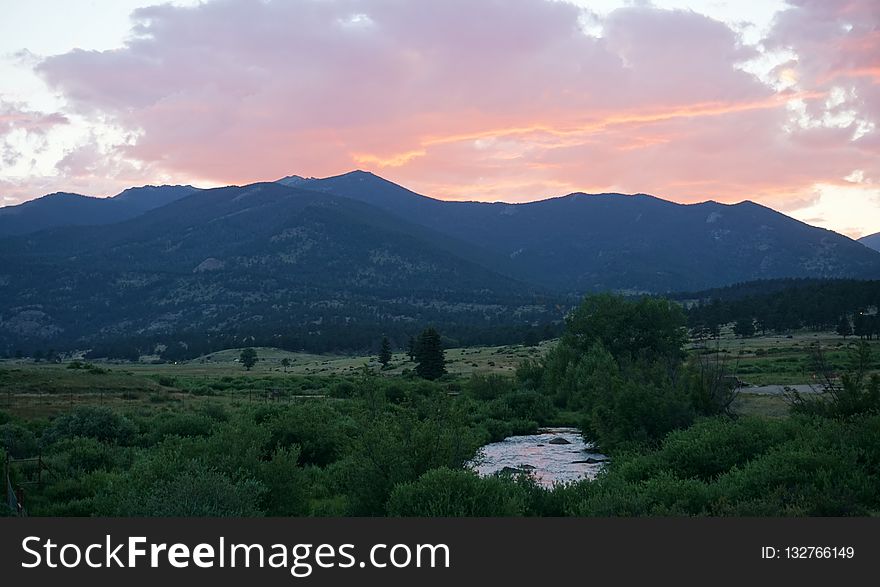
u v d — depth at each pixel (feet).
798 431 70.64
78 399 197.88
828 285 541.75
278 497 60.54
